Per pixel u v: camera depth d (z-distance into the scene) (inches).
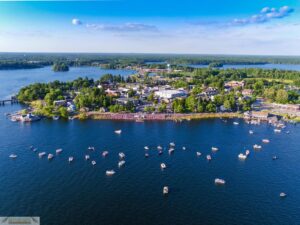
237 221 5526.6
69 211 5728.3
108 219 5516.7
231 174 7470.5
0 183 6737.2
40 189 6520.7
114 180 7017.7
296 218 5664.4
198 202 6136.8
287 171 7691.9
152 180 7066.9
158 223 5428.2
